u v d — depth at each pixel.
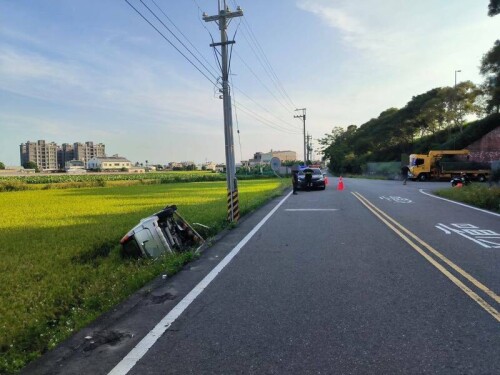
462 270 6.76
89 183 59.28
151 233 8.68
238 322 4.73
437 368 3.57
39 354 4.18
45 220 16.11
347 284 6.13
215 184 51.91
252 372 3.56
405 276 6.48
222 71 14.09
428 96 69.06
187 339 4.30
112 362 3.83
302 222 12.98
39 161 199.00
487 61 34.34
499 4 26.58
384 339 4.17
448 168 42.59
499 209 15.14
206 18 14.16
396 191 26.30
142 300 5.64
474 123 58.38
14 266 8.12
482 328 4.41
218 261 7.91
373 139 83.81
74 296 6.24
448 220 12.70
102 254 9.62
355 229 11.26
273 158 29.66
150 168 180.25
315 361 3.73
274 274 6.83
